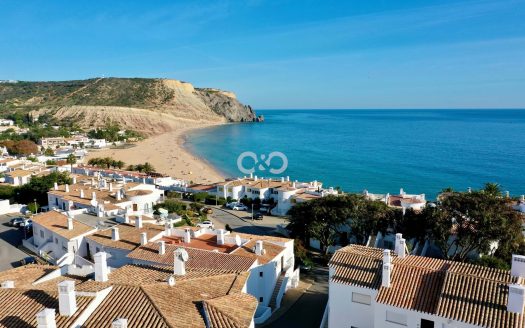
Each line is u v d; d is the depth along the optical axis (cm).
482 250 5188
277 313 4350
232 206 10200
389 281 3250
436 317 2908
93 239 5528
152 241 5297
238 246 5131
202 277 3306
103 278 3192
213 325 2595
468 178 15375
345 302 3453
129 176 13138
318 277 5412
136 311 2717
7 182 11206
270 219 9181
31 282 3669
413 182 14950
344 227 6550
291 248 5375
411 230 5838
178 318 2661
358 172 17125
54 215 6700
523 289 2747
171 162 19588
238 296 3055
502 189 13450
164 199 10031
